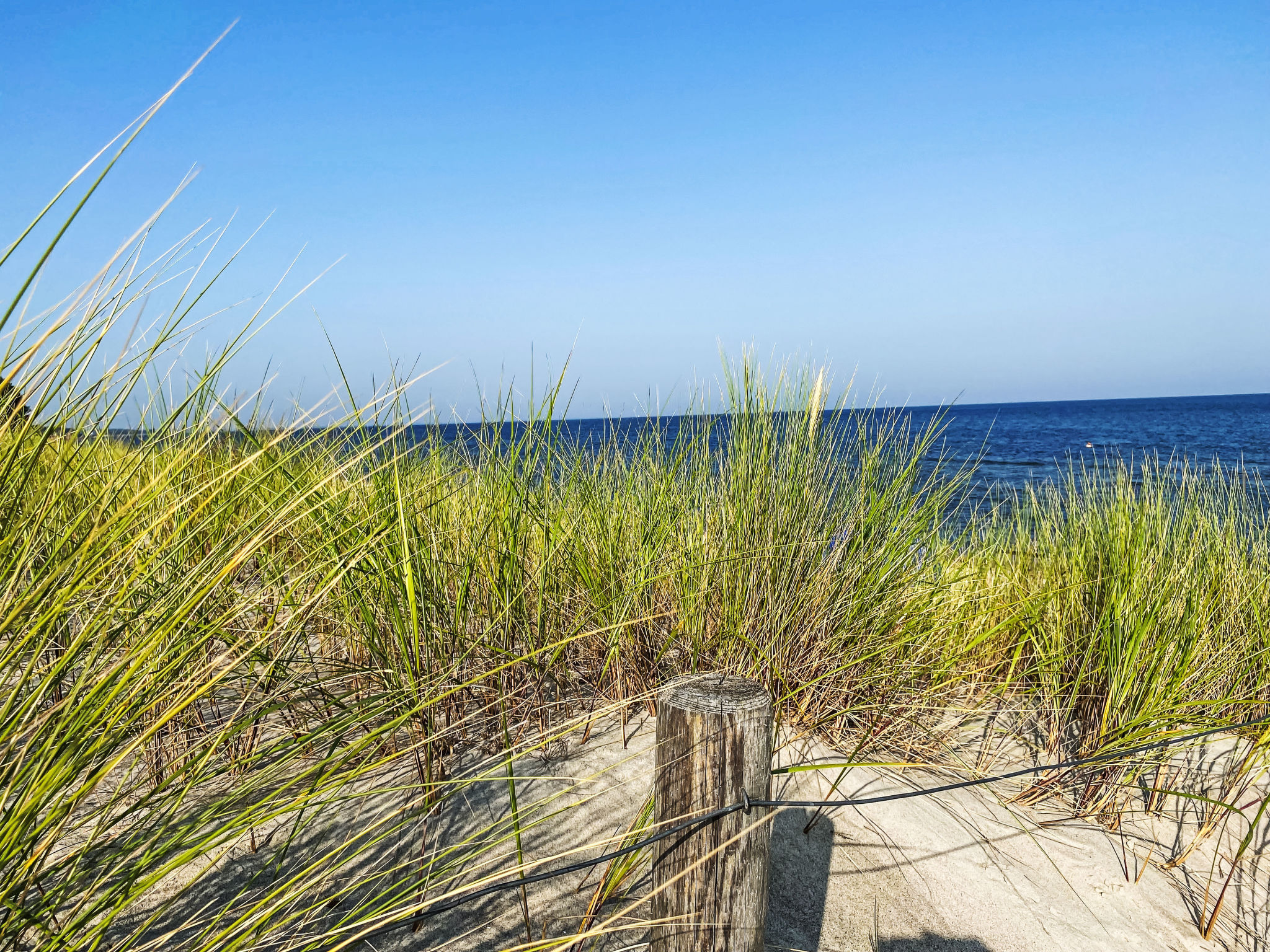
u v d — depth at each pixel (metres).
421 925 1.89
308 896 1.88
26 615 1.21
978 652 3.65
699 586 3.09
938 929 2.18
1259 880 2.53
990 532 4.95
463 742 2.60
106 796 2.01
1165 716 2.72
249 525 1.61
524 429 2.93
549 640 2.92
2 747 1.16
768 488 3.14
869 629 3.13
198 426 1.57
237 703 2.36
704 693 1.64
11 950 1.18
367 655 2.73
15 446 1.16
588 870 2.14
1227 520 4.11
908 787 2.81
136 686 1.30
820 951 2.06
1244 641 3.42
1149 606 3.08
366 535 2.20
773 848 2.41
